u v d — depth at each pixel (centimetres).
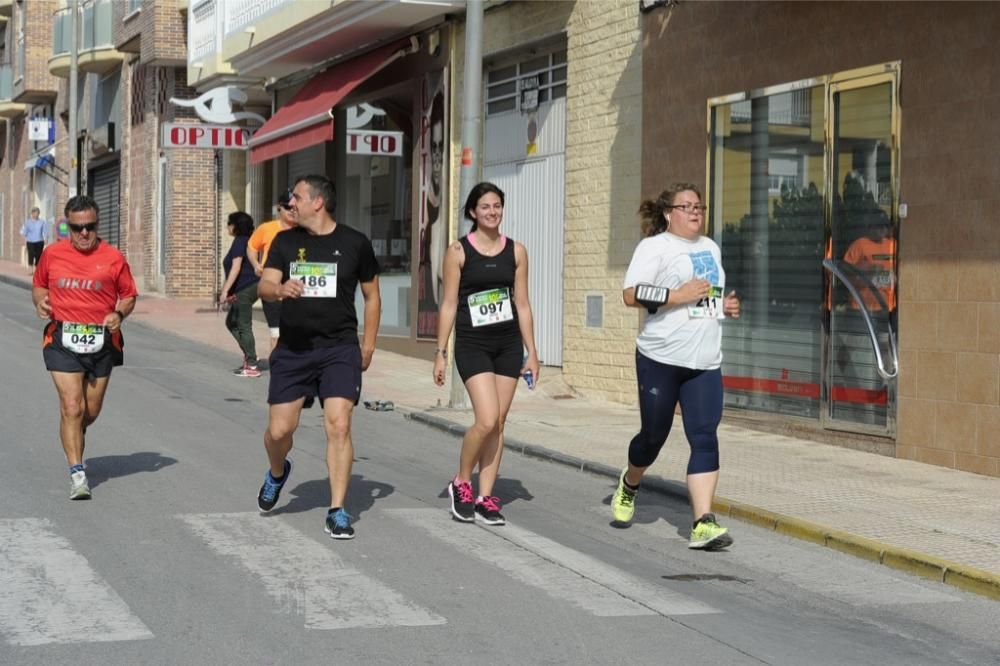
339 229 800
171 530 791
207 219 3058
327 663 545
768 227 1298
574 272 1586
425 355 1883
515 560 744
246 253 1658
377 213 2088
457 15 1797
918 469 1080
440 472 1052
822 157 1224
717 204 1365
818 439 1226
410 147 1972
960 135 1068
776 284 1290
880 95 1155
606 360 1526
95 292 889
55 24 3806
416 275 1906
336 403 789
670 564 763
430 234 1864
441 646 574
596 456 1118
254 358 1673
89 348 881
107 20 3544
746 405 1332
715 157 1364
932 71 1095
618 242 1507
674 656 573
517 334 849
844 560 794
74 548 738
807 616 660
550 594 671
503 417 852
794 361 1268
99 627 588
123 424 1226
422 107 1889
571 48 1588
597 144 1544
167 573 688
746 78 1315
